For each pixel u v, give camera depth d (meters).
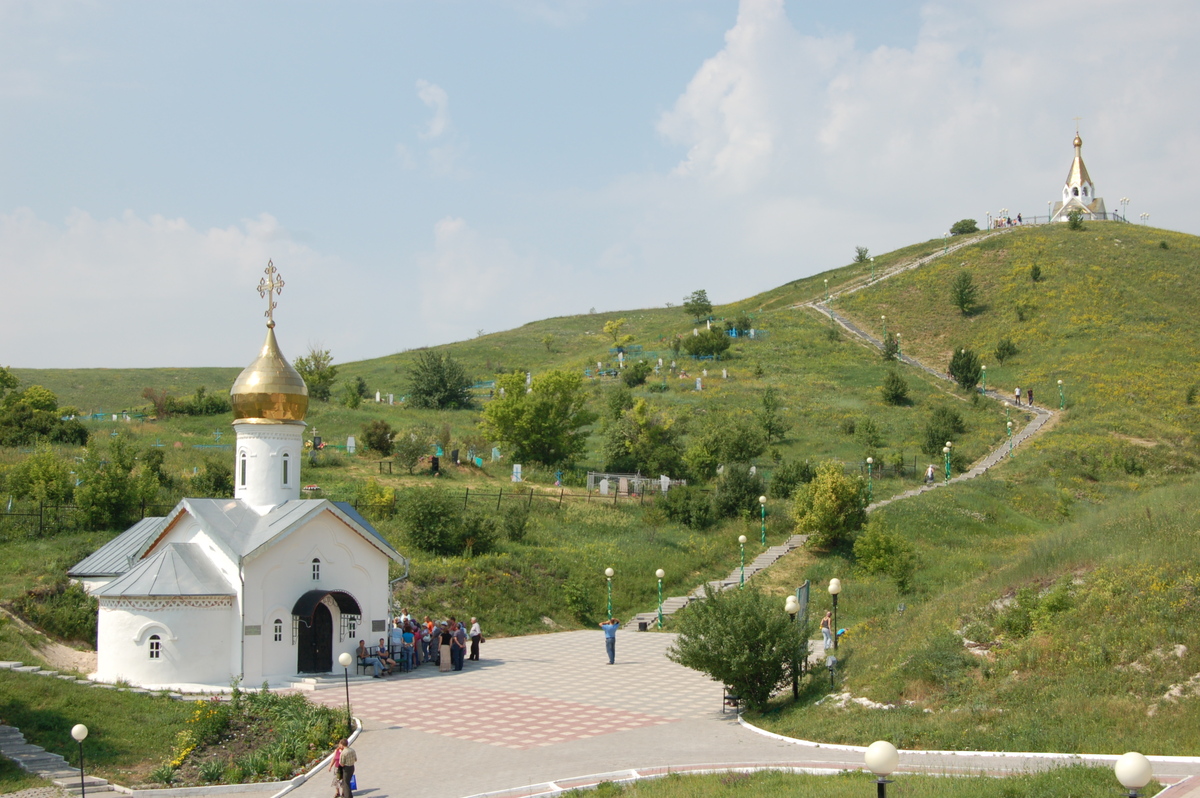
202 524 31.92
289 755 23.41
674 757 21.94
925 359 102.88
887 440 77.94
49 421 61.44
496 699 29.61
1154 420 78.81
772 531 56.97
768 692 26.67
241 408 34.44
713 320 127.44
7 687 26.47
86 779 22.08
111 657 29.67
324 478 57.94
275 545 31.69
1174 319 100.81
